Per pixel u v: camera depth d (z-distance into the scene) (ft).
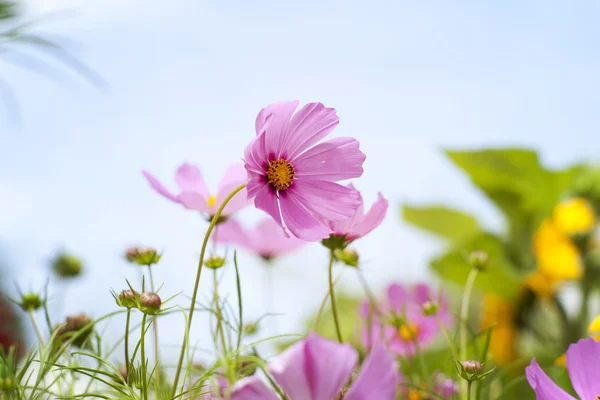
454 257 3.24
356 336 2.67
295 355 1.56
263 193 1.89
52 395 1.97
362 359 2.21
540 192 3.46
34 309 2.12
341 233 1.98
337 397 1.70
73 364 1.99
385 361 1.56
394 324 2.29
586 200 3.28
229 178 2.11
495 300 3.24
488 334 2.01
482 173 3.51
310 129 1.95
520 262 3.42
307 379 1.55
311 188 1.94
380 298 2.74
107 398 1.86
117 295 1.85
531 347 3.23
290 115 1.93
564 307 3.24
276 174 1.92
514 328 3.21
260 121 1.86
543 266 3.24
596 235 3.26
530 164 3.44
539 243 3.31
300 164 1.95
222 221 2.12
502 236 3.51
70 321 2.06
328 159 1.95
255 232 2.40
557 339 3.24
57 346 1.96
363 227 1.98
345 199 1.94
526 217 3.47
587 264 3.22
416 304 2.57
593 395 1.83
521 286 3.22
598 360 1.84
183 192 2.08
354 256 2.15
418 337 2.57
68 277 2.50
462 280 3.25
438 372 2.43
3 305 3.06
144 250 2.05
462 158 3.51
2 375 1.80
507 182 3.48
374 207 1.97
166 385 2.12
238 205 2.11
